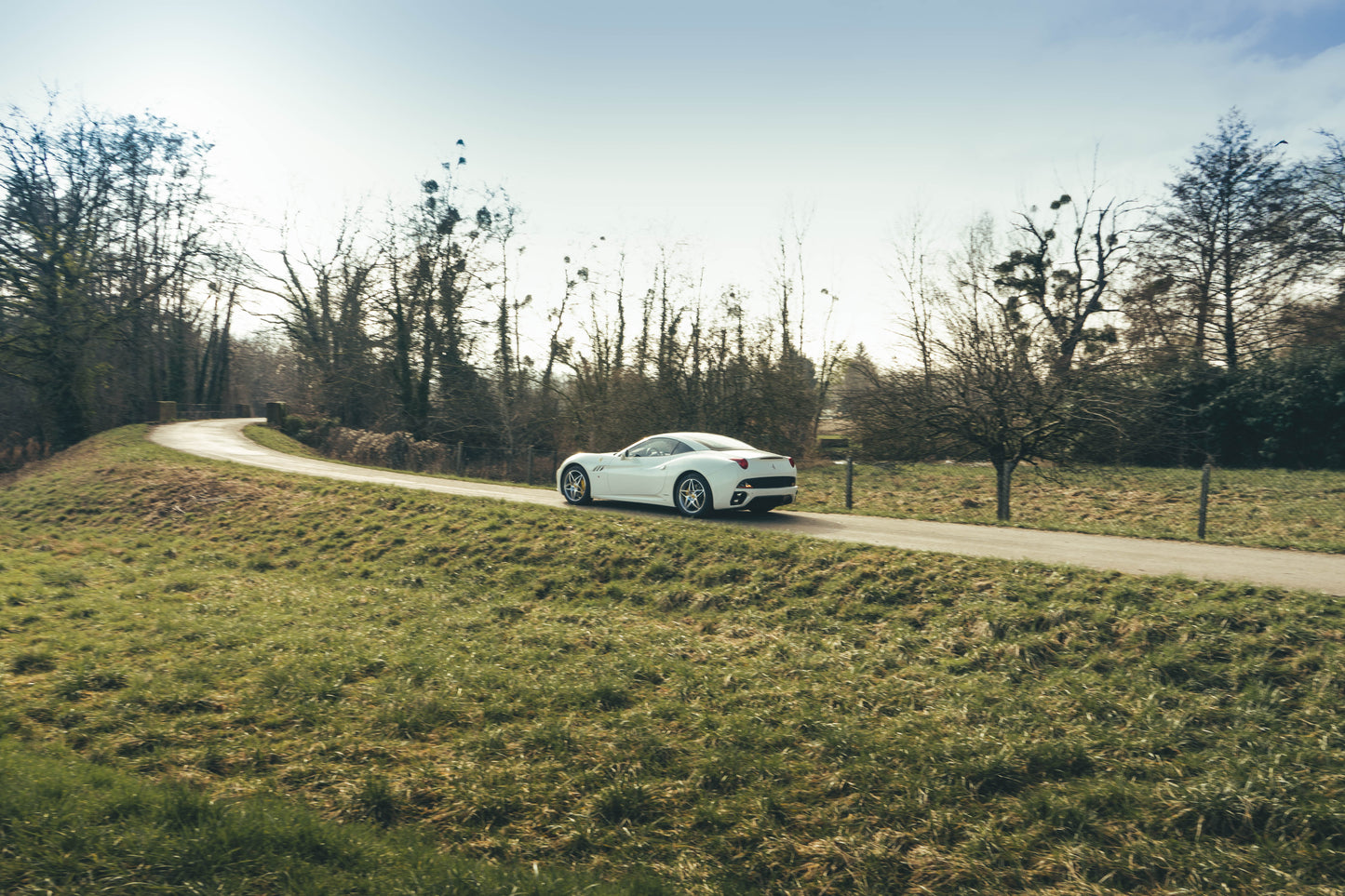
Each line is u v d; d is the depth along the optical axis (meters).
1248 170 31.77
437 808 4.77
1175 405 25.41
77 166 37.34
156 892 3.44
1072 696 6.23
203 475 20.80
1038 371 16.91
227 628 8.52
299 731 5.85
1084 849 4.28
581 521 12.83
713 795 5.00
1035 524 13.06
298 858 3.81
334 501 16.45
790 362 34.25
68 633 8.37
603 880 4.07
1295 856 4.12
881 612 8.58
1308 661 6.20
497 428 39.16
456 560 12.20
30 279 35.38
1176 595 7.67
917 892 4.04
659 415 33.16
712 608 9.41
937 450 21.52
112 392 46.16
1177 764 5.10
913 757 5.32
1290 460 25.38
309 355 47.72
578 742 5.62
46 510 19.69
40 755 5.24
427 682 6.92
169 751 5.36
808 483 24.50
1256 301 31.81
